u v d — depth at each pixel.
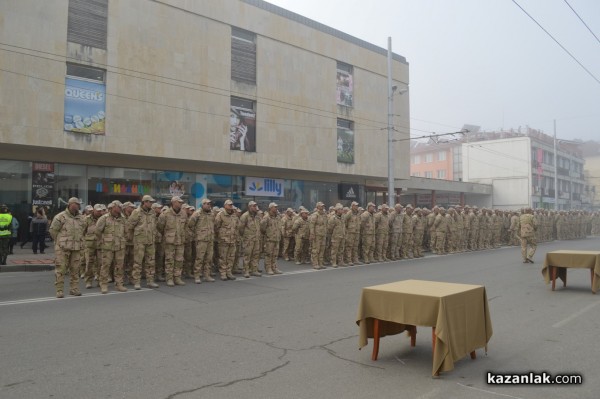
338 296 10.22
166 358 5.85
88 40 19.80
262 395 4.66
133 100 20.95
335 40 30.22
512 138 57.94
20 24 18.16
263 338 6.79
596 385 4.95
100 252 11.12
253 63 25.95
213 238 12.67
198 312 8.57
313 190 31.58
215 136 23.77
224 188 26.64
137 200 23.11
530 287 11.30
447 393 4.74
